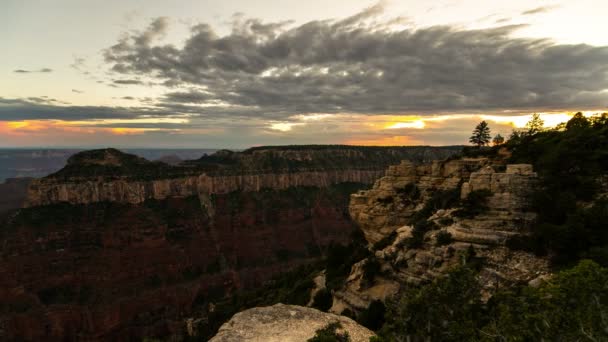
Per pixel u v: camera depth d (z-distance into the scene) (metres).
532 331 19.00
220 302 114.50
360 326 35.62
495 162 64.75
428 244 42.06
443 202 57.94
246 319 36.28
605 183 39.44
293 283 86.81
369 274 46.06
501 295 24.97
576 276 19.70
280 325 35.03
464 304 23.22
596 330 17.84
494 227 40.41
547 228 35.31
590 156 44.00
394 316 25.22
